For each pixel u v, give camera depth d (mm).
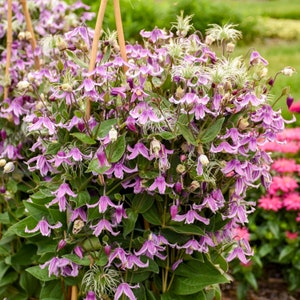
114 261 804
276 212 1552
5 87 1034
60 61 861
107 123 755
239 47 4004
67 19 1293
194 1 3268
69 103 775
